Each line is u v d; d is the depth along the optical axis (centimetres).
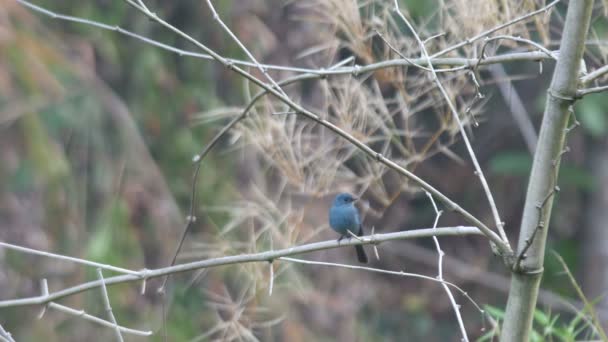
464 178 2166
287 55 1445
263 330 1348
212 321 1357
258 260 671
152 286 1354
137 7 649
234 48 1409
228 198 1345
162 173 1418
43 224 1307
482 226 619
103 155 1338
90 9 1425
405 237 650
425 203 2211
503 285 2194
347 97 789
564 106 611
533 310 627
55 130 1311
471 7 777
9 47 1208
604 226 2064
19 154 1247
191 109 1444
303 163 794
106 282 675
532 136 1806
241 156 1355
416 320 2136
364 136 793
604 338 724
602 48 757
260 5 1436
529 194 621
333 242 666
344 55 1302
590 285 2069
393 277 2205
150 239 1349
